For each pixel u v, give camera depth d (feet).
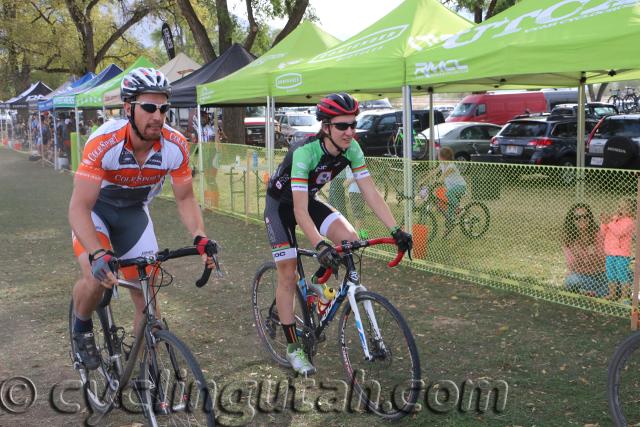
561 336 13.34
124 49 115.65
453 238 19.45
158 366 8.42
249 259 22.03
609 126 38.14
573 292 15.62
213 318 15.51
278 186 10.82
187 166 9.49
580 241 15.38
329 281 18.66
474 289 17.12
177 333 14.44
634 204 14.40
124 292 17.70
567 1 16.69
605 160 37.09
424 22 21.79
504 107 58.80
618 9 14.99
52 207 36.76
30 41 93.61
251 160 29.22
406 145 20.16
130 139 8.59
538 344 12.92
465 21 22.74
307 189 10.18
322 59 24.45
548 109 61.46
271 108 27.86
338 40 32.37
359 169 10.70
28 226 30.35
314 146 10.19
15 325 15.34
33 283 19.57
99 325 10.37
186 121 68.44
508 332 13.71
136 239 9.57
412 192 19.99
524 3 18.08
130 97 8.25
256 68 30.76
